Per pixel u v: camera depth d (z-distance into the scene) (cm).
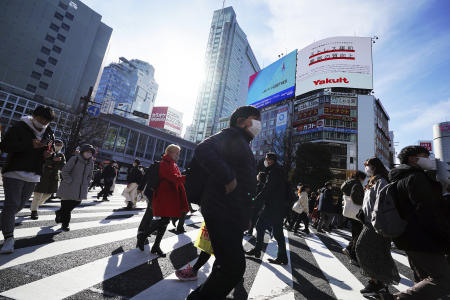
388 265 197
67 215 311
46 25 4219
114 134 3284
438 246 141
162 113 4625
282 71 4447
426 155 175
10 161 221
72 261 204
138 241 264
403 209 155
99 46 5019
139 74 9969
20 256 199
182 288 177
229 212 115
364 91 3738
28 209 438
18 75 3881
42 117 232
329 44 3822
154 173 268
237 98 9456
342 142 3516
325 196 679
